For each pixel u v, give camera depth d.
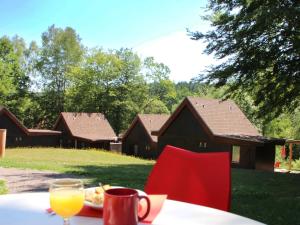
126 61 46.94
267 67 11.97
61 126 38.62
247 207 6.87
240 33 11.50
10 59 48.91
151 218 2.11
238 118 26.11
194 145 24.77
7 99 48.41
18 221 2.03
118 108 47.12
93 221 2.04
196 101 25.11
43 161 15.64
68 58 52.19
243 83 12.40
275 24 10.77
